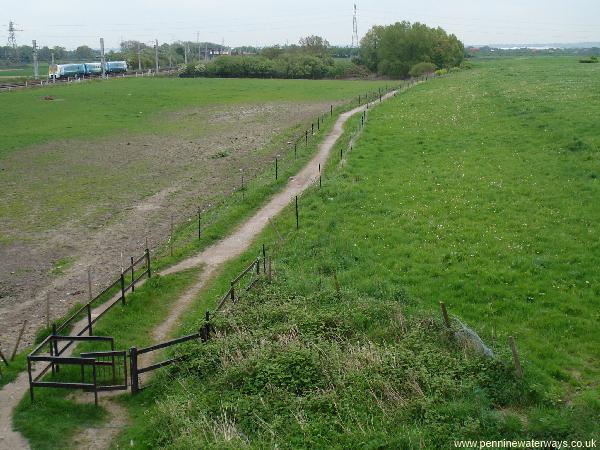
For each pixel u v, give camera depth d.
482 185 32.53
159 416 14.81
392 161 39.00
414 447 13.16
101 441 14.50
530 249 24.20
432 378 15.40
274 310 19.44
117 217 33.38
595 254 23.22
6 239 29.86
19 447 14.13
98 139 58.94
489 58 182.50
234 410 14.79
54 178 43.06
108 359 17.98
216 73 146.00
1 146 55.25
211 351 17.41
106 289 21.05
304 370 16.02
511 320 19.17
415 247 25.28
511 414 14.33
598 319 18.80
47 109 79.19
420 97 65.06
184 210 34.41
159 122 70.00
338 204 31.27
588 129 40.88
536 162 35.75
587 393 14.93
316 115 70.38
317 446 13.41
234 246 27.72
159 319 20.98
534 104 51.16
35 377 16.83
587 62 101.12
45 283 24.23
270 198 35.09
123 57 198.12
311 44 174.62
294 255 25.36
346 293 20.84
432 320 18.42
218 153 49.44
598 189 30.03
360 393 15.00
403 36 141.12
